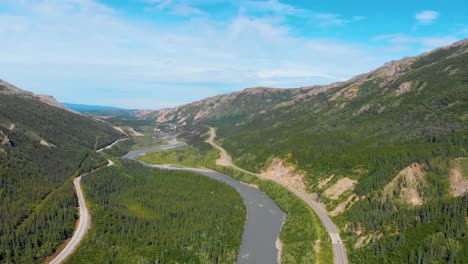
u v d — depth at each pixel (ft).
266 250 412.77
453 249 320.29
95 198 499.51
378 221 415.23
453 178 440.86
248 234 458.09
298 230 455.22
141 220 444.96
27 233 365.81
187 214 488.85
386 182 483.51
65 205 450.71
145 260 355.36
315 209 518.78
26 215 419.74
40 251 343.05
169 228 437.58
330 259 375.45
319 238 422.82
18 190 480.23
